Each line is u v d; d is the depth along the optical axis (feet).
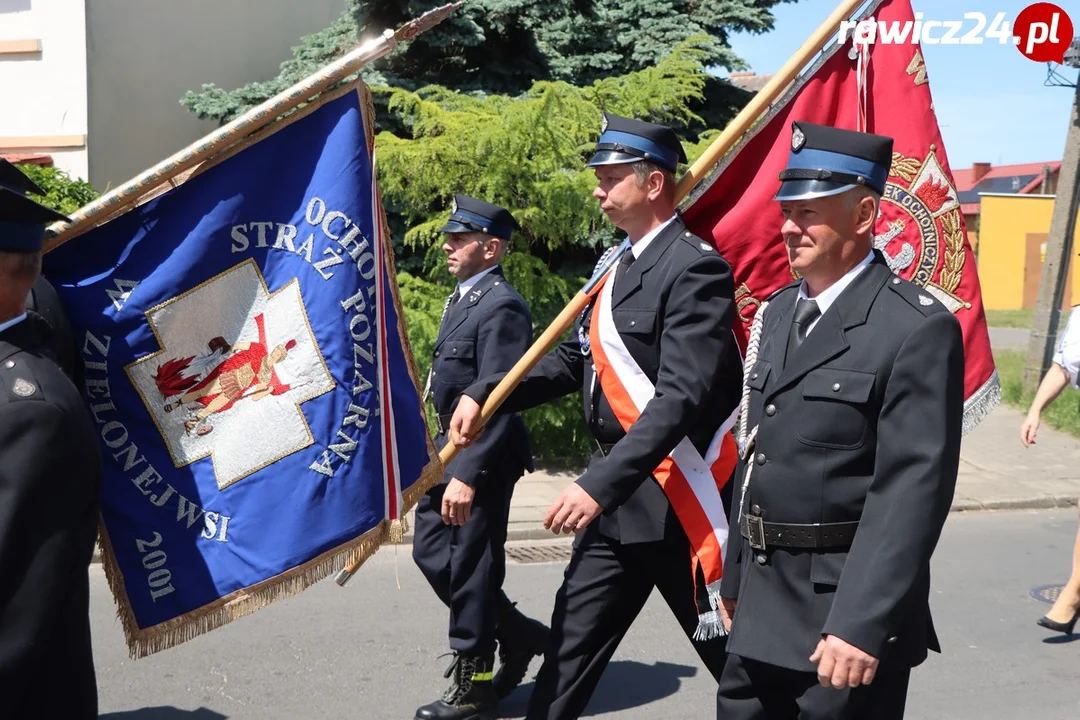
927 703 15.15
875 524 7.78
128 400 9.07
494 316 14.40
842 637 7.56
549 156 28.22
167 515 9.02
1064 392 40.83
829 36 10.82
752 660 8.59
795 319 8.71
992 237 109.19
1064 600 18.06
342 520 9.07
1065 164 40.96
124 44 37.70
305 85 8.89
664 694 15.17
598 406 10.96
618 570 10.92
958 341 7.99
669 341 10.08
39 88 36.52
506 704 15.05
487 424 13.71
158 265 9.11
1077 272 87.20
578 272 30.91
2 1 36.32
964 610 19.43
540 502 26.16
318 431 9.09
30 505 6.42
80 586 6.98
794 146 8.48
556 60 36.01
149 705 14.67
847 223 8.36
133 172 38.37
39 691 6.81
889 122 11.38
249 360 9.15
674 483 10.48
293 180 9.25
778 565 8.45
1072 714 14.83
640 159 10.52
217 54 40.73
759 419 8.73
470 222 14.79
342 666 16.16
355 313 9.17
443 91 30.12
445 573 14.55
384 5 33.99
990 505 27.55
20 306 7.00
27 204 6.86
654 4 36.40
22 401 6.53
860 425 8.11
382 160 27.89
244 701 14.84
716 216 11.46
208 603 8.96
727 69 36.35
